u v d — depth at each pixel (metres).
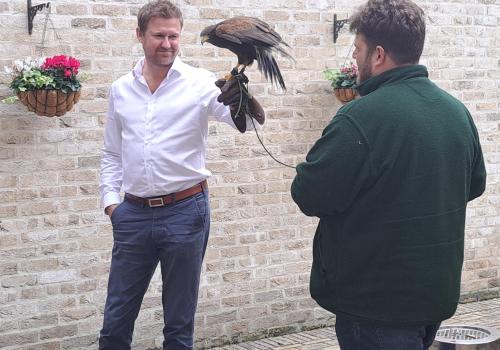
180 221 3.69
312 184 2.56
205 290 5.33
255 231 5.49
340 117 2.57
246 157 5.40
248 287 5.50
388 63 2.66
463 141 2.64
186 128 3.69
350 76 5.43
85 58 4.79
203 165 3.80
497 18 6.42
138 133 3.71
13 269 4.68
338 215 2.65
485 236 6.51
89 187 4.87
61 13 4.69
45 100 4.39
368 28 2.65
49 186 4.74
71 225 4.83
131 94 3.76
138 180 3.70
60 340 4.86
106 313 3.79
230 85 3.29
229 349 5.34
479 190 2.91
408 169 2.54
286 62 5.49
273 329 5.62
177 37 3.67
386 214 2.56
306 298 5.75
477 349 3.62
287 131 5.54
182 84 3.72
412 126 2.54
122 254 3.77
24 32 4.57
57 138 4.74
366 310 2.65
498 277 6.58
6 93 4.54
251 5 5.33
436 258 2.58
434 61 6.16
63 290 4.84
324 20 5.62
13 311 4.70
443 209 2.59
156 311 5.19
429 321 2.62
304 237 5.70
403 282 2.59
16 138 4.62
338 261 2.67
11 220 4.64
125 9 4.89
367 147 2.52
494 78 6.45
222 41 3.13
